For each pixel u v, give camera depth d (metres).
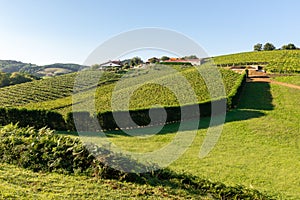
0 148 8.62
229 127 18.22
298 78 36.81
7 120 20.84
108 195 6.40
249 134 16.89
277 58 58.72
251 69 46.16
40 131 10.61
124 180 7.52
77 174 7.59
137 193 6.75
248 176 11.09
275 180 10.80
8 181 6.45
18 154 8.30
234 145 15.05
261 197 7.61
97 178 7.45
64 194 6.11
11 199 5.37
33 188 6.23
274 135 16.70
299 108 23.47
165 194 6.94
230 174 11.23
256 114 21.44
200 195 7.34
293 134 16.91
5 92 42.31
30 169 7.67
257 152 14.05
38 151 8.47
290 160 13.03
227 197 7.39
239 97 26.48
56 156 8.24
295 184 10.49
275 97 27.84
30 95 39.31
